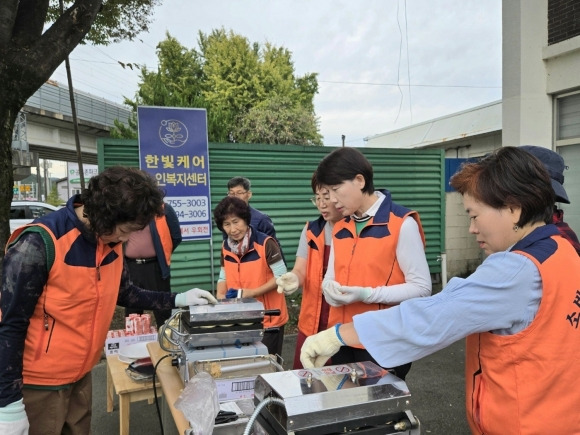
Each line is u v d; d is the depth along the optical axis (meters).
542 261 0.93
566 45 4.91
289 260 5.86
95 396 3.21
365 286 1.68
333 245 1.83
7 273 1.23
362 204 1.68
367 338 1.05
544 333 0.92
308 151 5.82
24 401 1.37
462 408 3.01
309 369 1.11
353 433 0.95
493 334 0.98
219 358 1.48
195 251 5.34
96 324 1.45
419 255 1.63
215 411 1.16
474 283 0.95
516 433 0.95
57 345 1.36
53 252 1.28
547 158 1.41
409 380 3.48
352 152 1.64
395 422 1.00
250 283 2.41
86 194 1.26
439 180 6.40
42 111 16.88
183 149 5.04
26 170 14.66
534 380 0.93
